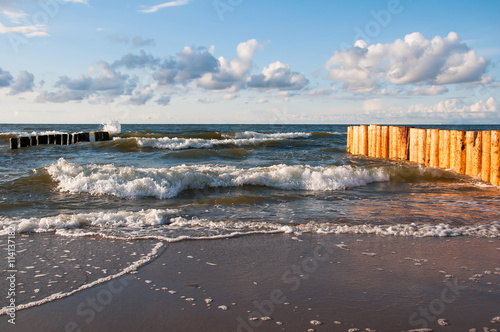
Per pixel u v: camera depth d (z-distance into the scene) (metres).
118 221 5.60
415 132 12.54
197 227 5.39
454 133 10.53
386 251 4.41
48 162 12.11
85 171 8.50
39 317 2.85
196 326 2.74
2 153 15.13
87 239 4.79
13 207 6.56
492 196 7.93
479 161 9.76
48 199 7.18
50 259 4.07
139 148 17.84
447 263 4.02
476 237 4.98
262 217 6.02
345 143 22.12
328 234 5.08
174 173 8.36
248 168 10.70
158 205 6.94
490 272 3.78
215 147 19.62
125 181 8.02
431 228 5.39
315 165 12.07
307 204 7.07
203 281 3.54
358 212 6.41
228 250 4.42
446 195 8.07
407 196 7.94
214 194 7.96
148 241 4.73
